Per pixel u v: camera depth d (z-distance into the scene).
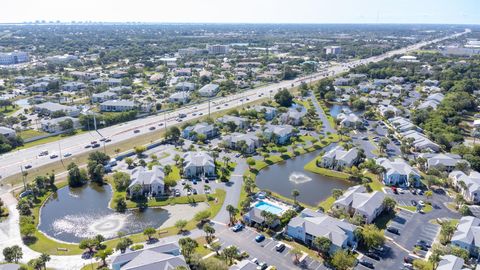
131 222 133.12
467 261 107.94
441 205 145.38
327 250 112.19
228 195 151.88
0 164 175.88
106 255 108.25
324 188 162.25
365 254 114.19
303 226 120.81
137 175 158.25
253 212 132.75
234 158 193.12
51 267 106.62
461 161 174.62
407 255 113.56
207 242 119.38
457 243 115.75
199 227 128.50
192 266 105.12
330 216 131.88
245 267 100.56
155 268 97.62
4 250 107.25
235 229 125.75
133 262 100.56
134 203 145.62
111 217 136.62
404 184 162.12
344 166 178.62
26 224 123.25
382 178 168.00
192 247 110.00
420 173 175.38
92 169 165.88
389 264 109.44
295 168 184.50
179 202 146.12
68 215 137.88
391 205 138.50
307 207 143.62
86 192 156.88
